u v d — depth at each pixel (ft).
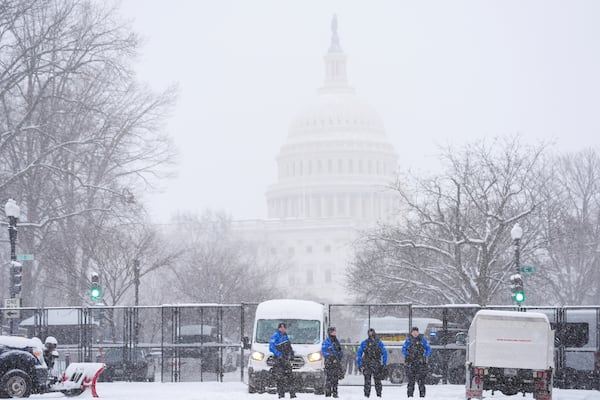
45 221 295.48
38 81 305.32
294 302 173.99
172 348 209.05
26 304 314.55
